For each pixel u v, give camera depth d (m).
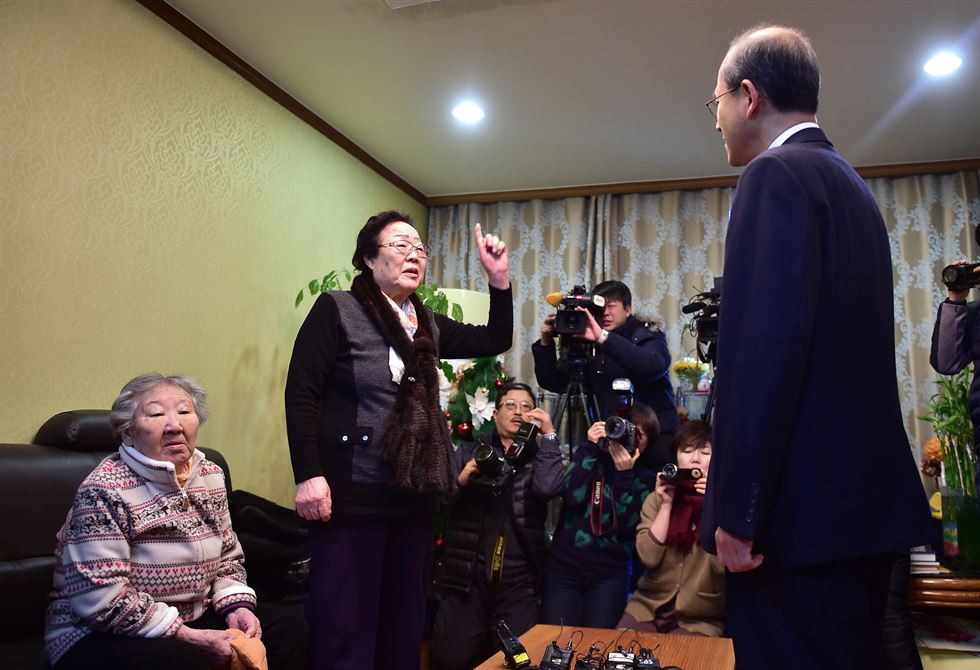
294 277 3.33
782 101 1.30
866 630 1.12
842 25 2.62
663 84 3.09
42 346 2.17
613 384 2.81
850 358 1.15
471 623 2.69
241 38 2.85
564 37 2.77
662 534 2.34
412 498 1.76
